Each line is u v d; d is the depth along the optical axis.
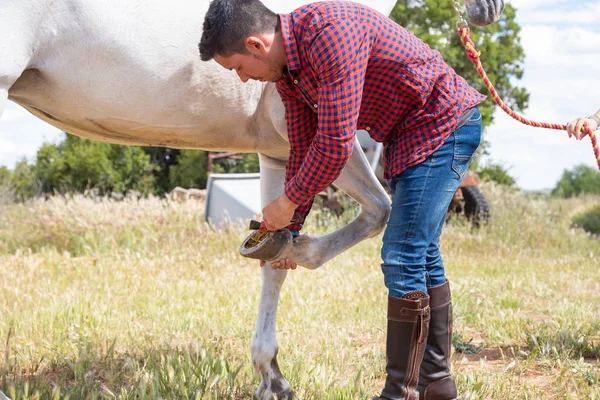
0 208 12.42
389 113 2.53
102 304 4.79
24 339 4.04
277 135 3.15
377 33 2.39
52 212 9.38
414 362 2.64
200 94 2.85
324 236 3.16
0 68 2.43
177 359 3.29
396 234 2.62
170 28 2.71
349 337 4.29
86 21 2.56
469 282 6.33
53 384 3.27
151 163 26.91
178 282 5.91
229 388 3.15
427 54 2.52
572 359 3.88
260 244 2.71
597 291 6.17
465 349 4.21
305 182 2.41
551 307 5.35
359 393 3.08
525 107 22.47
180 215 9.38
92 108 2.76
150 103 2.79
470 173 10.12
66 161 25.38
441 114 2.52
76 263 6.85
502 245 9.20
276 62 2.37
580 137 2.72
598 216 18.00
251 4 2.30
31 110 2.88
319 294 5.56
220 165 25.20
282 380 3.20
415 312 2.61
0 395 2.55
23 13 2.46
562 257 8.72
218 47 2.32
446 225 10.38
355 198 3.26
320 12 2.29
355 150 3.20
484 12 3.03
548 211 12.19
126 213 9.22
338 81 2.27
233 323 4.61
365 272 6.85
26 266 6.45
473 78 20.67
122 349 4.02
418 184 2.56
